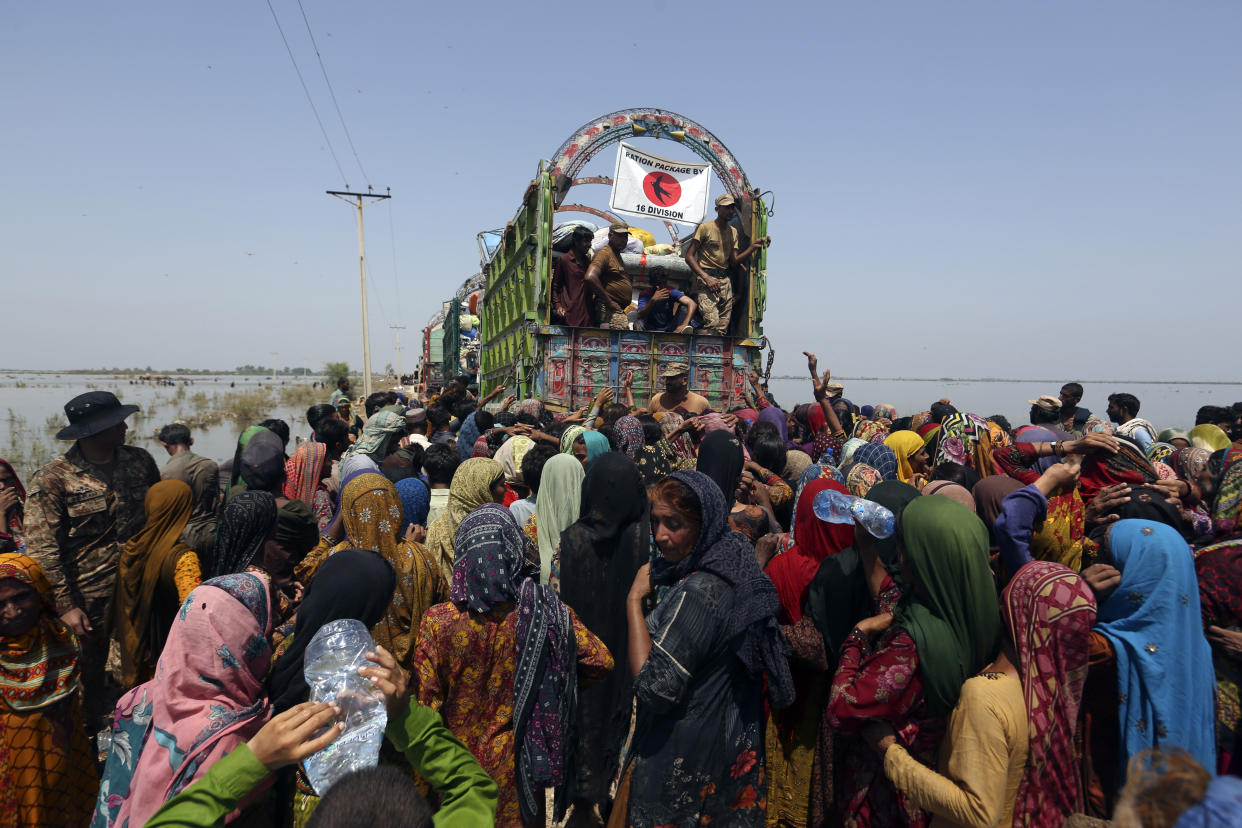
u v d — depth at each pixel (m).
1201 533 3.79
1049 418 6.84
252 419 34.06
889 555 2.56
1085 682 2.35
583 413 7.16
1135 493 3.19
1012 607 2.10
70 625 3.84
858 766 2.50
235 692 2.17
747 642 2.50
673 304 9.30
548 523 3.93
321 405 8.49
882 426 6.78
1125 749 2.23
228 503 3.22
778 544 3.62
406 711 1.74
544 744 2.68
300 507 4.07
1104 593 2.31
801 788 2.77
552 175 8.27
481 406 9.78
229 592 2.21
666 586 2.78
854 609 2.66
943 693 2.13
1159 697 2.18
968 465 4.81
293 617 3.52
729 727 2.57
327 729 1.54
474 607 2.67
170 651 2.12
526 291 8.66
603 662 2.88
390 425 7.23
